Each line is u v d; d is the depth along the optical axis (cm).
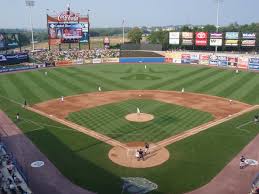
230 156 3631
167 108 5516
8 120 5003
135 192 2920
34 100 6184
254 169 3334
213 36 11369
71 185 3048
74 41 11838
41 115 5219
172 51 11825
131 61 11519
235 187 2989
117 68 10075
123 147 3900
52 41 11600
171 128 4516
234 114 5169
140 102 5944
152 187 3002
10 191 2781
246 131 4400
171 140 4088
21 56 10431
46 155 3712
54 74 8981
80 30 11769
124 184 3056
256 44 11238
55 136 4288
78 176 3219
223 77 8288
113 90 7019
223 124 4678
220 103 5853
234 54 10694
